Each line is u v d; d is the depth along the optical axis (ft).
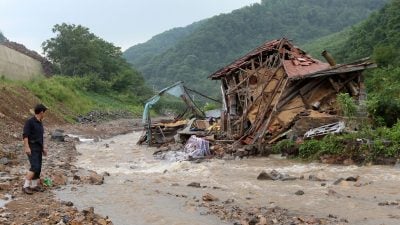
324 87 65.57
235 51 502.79
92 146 81.46
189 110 95.76
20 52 204.13
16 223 24.43
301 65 68.28
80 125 134.72
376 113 60.44
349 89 64.28
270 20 548.72
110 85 249.75
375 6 590.96
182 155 61.00
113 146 82.07
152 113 240.53
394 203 30.27
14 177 38.40
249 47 508.12
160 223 25.89
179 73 447.42
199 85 417.69
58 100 158.81
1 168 42.68
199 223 25.72
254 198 32.71
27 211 27.30
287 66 67.46
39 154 33.50
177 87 92.12
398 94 73.15
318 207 29.66
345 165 47.70
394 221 25.99
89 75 238.89
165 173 46.93
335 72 61.26
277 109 63.87
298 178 41.60
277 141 60.13
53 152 64.59
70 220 24.93
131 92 273.13
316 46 361.71
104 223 25.05
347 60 197.47
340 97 55.72
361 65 61.00
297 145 54.65
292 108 64.49
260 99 69.92
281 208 29.32
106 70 269.85
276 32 536.01
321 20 561.43
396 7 196.54
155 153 68.13
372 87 97.14
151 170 50.55
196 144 61.52
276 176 41.50
